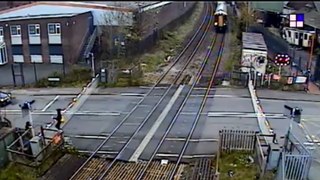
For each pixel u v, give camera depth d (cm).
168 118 1888
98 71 2470
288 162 1172
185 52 3222
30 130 1557
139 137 1691
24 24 1969
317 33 2247
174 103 2086
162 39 3650
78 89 2275
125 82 2397
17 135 1488
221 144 1508
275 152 1250
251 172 1349
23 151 1423
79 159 1482
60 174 1368
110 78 2405
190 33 4094
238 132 1494
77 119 1880
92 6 3228
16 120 1814
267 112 1892
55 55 2266
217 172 1367
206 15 5422
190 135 1700
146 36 3192
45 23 2097
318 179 1163
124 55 2823
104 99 2153
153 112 1966
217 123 1816
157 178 1351
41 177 1343
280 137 1540
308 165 1156
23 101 2062
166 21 3925
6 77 2038
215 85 2378
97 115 1928
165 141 1650
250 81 2323
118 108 2025
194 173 1374
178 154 1537
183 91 2277
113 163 1462
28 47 2031
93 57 2502
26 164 1382
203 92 2252
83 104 2075
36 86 2219
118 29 2920
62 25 2205
